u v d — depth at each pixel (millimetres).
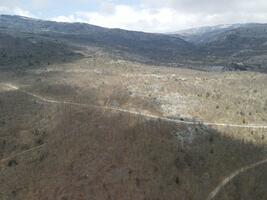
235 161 107812
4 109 153625
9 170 114375
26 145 125875
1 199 101812
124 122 124062
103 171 99750
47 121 136750
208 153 109375
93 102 146375
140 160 102125
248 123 130250
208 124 127562
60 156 111812
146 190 92688
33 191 101062
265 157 111750
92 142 113438
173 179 97188
